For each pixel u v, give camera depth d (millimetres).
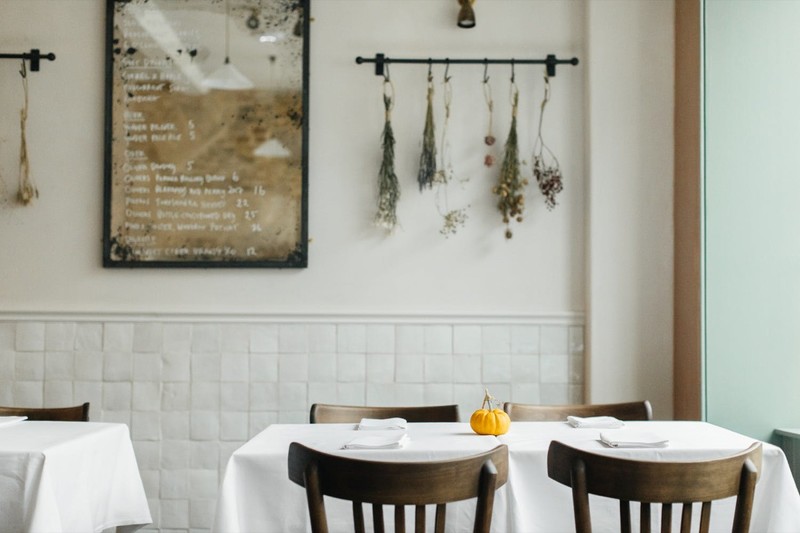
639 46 3625
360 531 1656
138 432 3551
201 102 3617
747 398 3078
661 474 1635
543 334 3621
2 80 3643
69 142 3637
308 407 3566
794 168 2922
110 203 3588
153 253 3586
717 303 3217
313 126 3666
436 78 3682
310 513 1653
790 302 2943
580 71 3689
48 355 3566
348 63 3680
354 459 1626
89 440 2211
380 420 2441
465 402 3590
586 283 3629
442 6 3684
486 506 1658
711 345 3236
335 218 3646
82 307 3592
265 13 3643
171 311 3576
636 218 3594
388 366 3588
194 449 3549
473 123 3670
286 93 3627
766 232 3014
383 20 3688
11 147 3635
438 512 1662
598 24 3623
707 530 1688
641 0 3631
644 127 3609
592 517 2014
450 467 1634
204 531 3523
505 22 3674
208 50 3631
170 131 3611
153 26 3627
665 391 3557
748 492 1684
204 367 3572
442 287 3635
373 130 3666
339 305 3623
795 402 2916
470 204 3654
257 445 2066
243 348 3582
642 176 3602
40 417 2693
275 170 3613
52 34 3654
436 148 3654
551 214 3666
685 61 3498
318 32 3688
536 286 3646
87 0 3666
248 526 1936
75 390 3561
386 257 3637
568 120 3680
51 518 1929
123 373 3566
